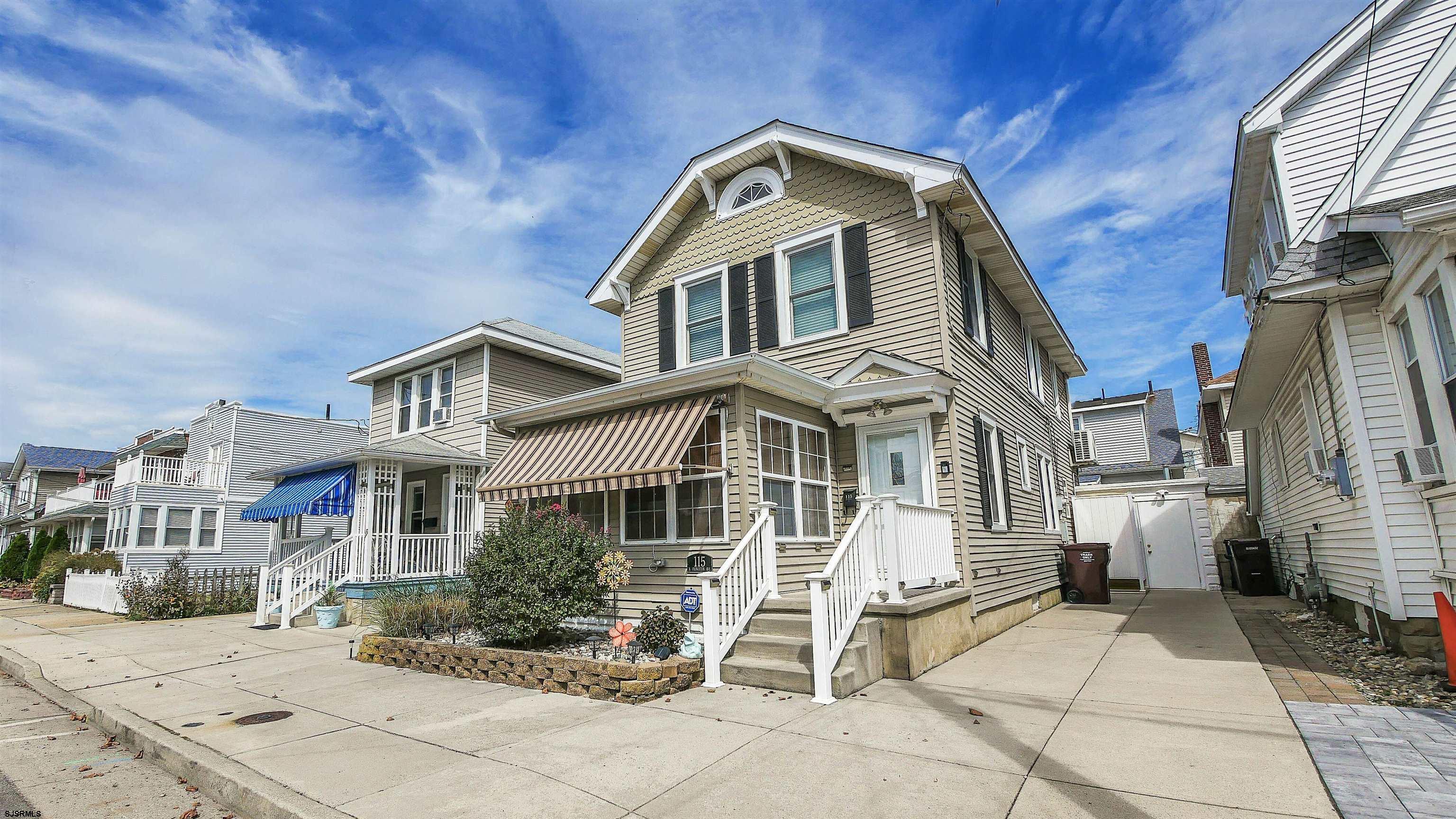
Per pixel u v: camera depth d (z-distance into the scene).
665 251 14.83
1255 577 16.44
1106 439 33.47
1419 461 7.47
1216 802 4.20
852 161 11.94
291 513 16.23
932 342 11.10
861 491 11.49
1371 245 7.96
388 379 21.56
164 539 25.97
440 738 6.08
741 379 9.30
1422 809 3.96
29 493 44.28
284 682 8.88
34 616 18.41
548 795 4.66
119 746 6.76
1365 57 11.03
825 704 6.81
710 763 5.20
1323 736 5.36
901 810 4.25
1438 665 7.18
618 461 9.54
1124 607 14.74
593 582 9.41
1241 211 13.91
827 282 12.52
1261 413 16.00
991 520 11.84
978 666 8.66
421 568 16.33
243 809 4.93
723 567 8.16
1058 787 4.54
